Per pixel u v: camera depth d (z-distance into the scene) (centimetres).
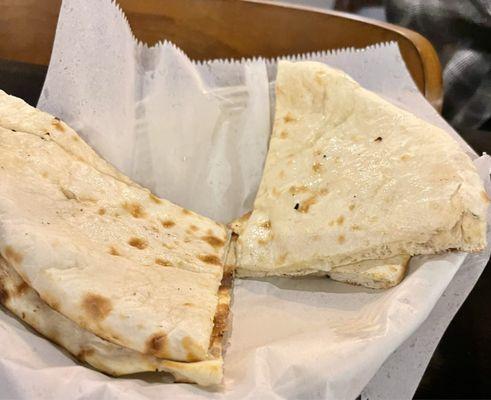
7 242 31
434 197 34
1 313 31
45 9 44
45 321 31
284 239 36
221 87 42
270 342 33
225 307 34
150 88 41
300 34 45
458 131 48
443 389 36
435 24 54
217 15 45
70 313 30
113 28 39
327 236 35
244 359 32
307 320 35
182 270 34
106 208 35
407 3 55
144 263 33
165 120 40
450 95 54
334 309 35
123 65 39
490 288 39
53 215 33
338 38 45
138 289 31
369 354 30
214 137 41
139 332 30
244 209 41
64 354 30
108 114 39
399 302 32
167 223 37
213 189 41
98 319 30
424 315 32
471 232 33
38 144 35
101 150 39
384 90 43
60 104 38
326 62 44
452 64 54
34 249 31
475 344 37
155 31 45
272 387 30
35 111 37
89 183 36
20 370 28
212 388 30
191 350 30
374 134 38
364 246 34
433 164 35
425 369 34
